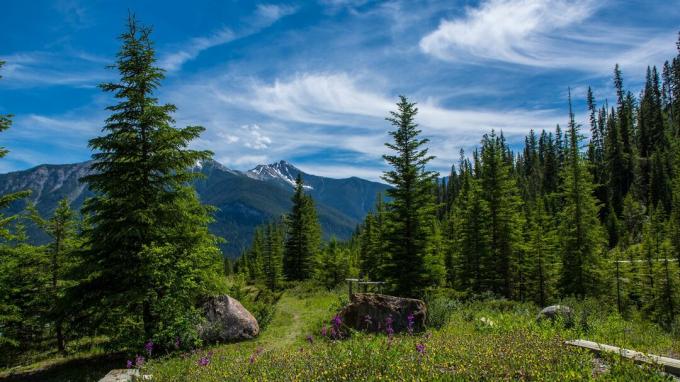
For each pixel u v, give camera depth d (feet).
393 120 81.30
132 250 45.47
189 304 46.75
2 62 49.39
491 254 106.11
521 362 21.52
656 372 19.88
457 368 20.57
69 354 58.59
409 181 80.18
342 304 66.74
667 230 153.58
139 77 47.39
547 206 216.95
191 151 50.11
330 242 172.55
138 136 48.75
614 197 277.03
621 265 119.85
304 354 26.11
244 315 53.67
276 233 176.45
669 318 94.94
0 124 45.42
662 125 322.34
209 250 48.47
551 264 107.96
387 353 22.33
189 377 25.23
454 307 56.34
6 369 48.21
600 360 23.70
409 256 78.38
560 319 38.06
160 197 47.85
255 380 21.35
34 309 65.41
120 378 28.99
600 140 348.38
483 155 115.55
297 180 168.55
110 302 41.83
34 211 66.80
